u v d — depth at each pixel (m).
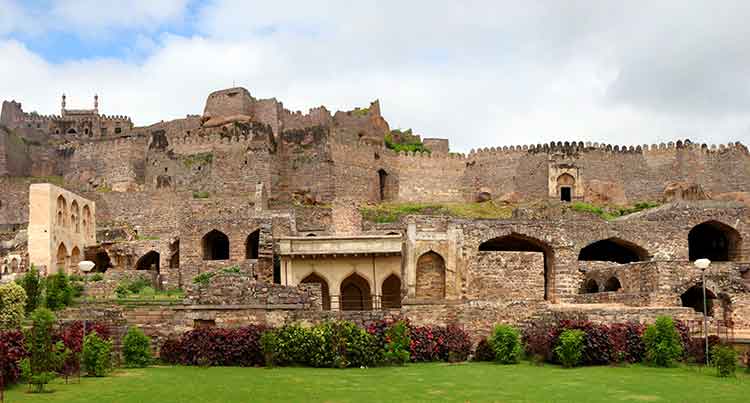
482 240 49.88
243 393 25.39
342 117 97.75
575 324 34.38
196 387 26.50
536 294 47.78
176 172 85.69
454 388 26.83
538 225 50.97
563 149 90.12
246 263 52.97
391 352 33.34
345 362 32.53
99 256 64.69
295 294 37.06
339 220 70.19
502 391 26.25
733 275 46.69
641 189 89.69
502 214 81.31
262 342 32.78
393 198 89.62
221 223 58.75
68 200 59.66
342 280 50.53
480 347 35.62
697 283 43.88
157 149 87.81
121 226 75.25
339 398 24.66
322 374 30.25
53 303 40.25
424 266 49.12
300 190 84.19
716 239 64.12
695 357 33.84
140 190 82.81
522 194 90.44
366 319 36.28
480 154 93.31
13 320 35.12
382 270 50.44
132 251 64.75
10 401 23.55
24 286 40.66
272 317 36.59
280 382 27.88
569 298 50.41
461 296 47.88
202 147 85.25
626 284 47.91
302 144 85.81
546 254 52.12
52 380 27.78
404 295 49.19
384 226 65.00
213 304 36.84
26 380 26.97
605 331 34.03
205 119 93.81
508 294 47.69
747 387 27.48
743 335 38.03
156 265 66.50
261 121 92.56
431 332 35.66
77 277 52.94
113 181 92.31
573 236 58.03
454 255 48.72
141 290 50.97
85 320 32.81
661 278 44.38
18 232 69.56
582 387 27.20
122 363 32.84
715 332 38.66
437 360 35.16
